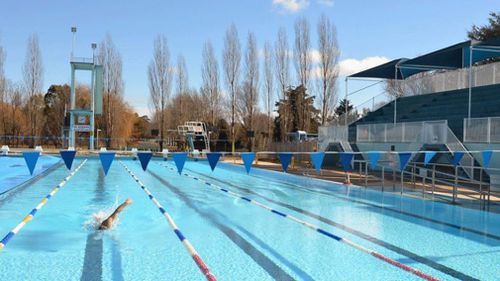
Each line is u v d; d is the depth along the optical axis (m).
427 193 11.59
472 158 12.86
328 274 5.05
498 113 17.27
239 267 5.29
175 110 46.22
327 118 34.19
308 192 12.44
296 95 37.19
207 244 6.38
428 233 7.26
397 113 23.92
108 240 6.50
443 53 17.98
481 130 14.34
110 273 4.98
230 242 6.51
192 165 24.34
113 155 8.02
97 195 11.52
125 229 7.28
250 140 39.59
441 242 6.67
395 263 5.48
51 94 53.91
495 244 6.57
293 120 38.50
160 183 14.77
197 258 5.56
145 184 14.39
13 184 13.91
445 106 21.08
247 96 38.25
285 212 9.16
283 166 9.13
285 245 6.36
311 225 7.81
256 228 7.53
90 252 5.84
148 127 57.94
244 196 11.62
